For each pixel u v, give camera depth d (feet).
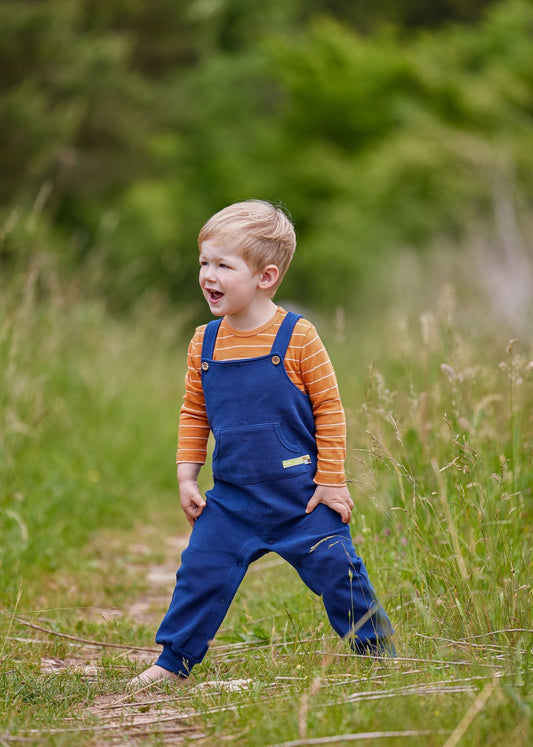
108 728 12.10
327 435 14.15
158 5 113.80
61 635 16.87
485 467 17.52
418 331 36.24
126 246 106.52
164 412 43.11
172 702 13.26
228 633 17.92
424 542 15.75
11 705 12.98
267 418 14.03
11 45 92.12
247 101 122.21
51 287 39.22
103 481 32.53
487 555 14.99
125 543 27.81
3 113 87.10
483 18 142.20
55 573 23.58
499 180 82.23
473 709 10.73
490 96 105.19
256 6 136.56
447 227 87.45
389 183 97.66
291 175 109.81
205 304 109.50
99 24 107.55
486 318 31.91
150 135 111.45
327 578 13.97
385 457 16.39
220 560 14.21
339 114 112.47
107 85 101.04
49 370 35.58
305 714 11.43
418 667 13.38
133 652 17.28
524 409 20.26
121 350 43.34
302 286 98.48
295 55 113.50
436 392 20.90
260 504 14.06
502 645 13.37
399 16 145.79
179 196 113.60
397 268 67.67
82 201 107.45
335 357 35.94
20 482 28.02
